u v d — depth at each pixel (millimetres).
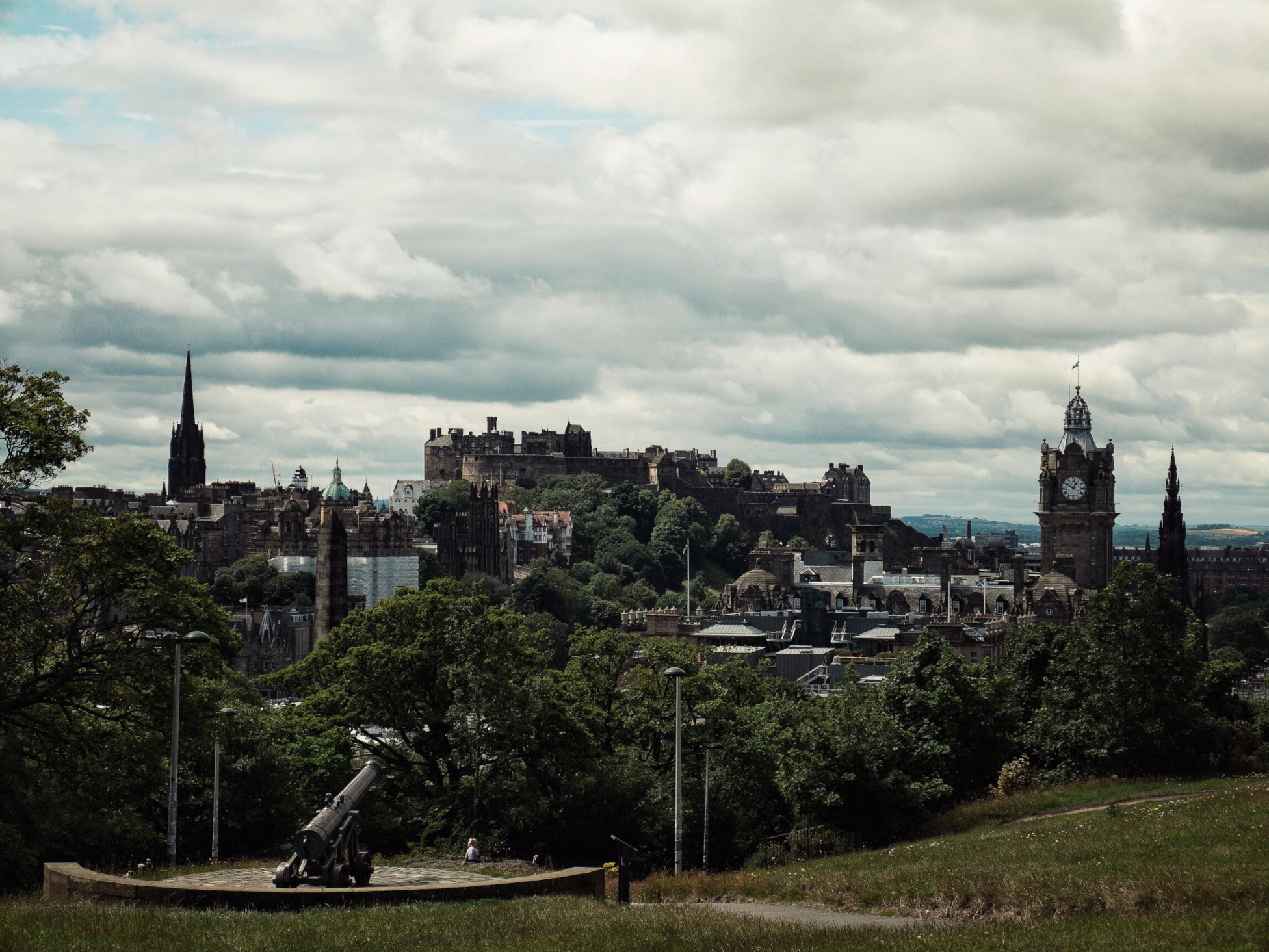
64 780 90250
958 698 116750
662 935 49688
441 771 121188
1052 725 120500
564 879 61000
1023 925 53031
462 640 113812
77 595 97750
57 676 90812
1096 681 118250
